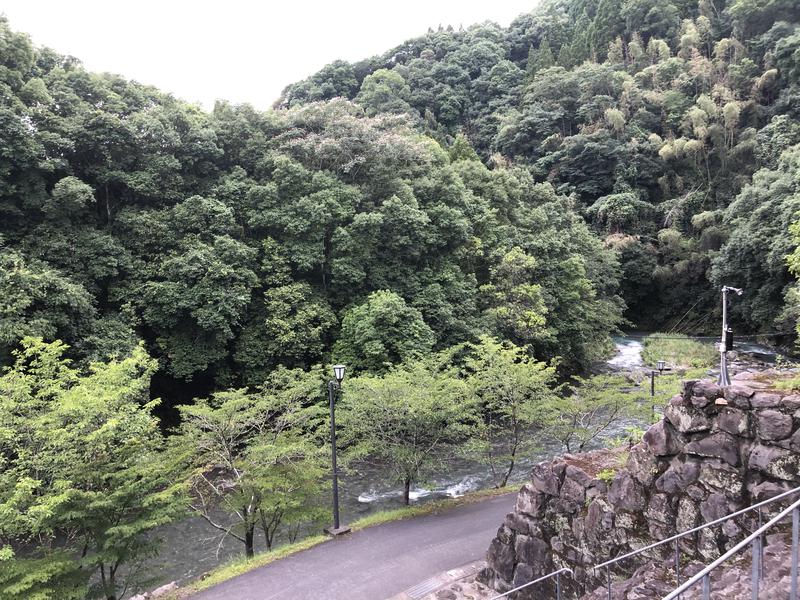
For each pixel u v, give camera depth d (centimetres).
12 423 1008
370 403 1488
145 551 1054
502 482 1708
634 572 680
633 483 743
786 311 3002
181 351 2098
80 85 2378
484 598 926
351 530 1286
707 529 640
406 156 2991
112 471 1024
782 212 3234
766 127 4484
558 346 3058
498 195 3397
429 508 1439
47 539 1146
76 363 1748
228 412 1287
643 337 4047
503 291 2828
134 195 2350
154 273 2136
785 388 634
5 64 2086
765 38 5100
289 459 1304
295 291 2305
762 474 608
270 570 1084
